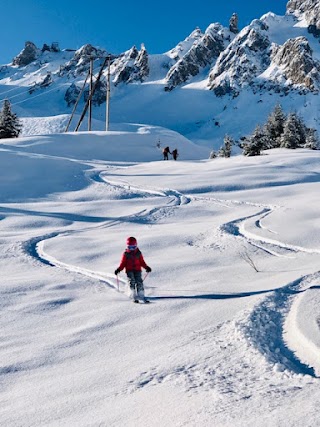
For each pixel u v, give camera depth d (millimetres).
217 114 194875
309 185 24500
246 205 20641
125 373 5199
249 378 4578
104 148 55312
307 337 5309
